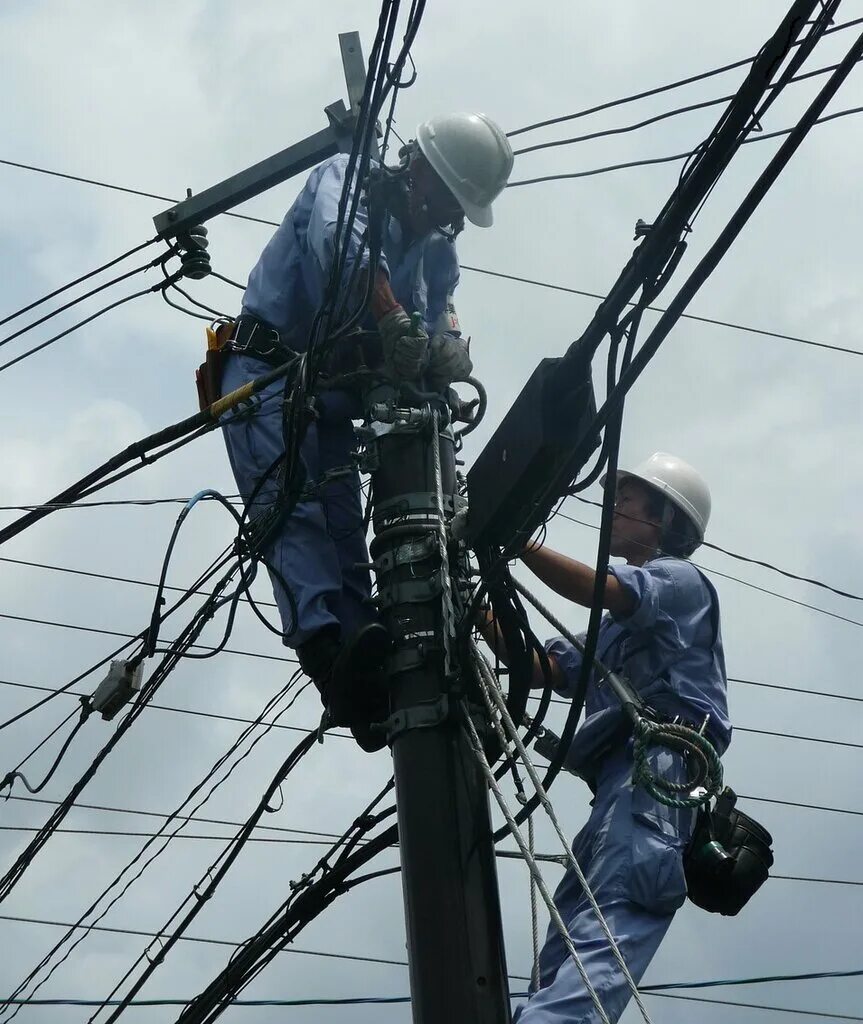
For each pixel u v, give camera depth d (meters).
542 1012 5.68
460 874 5.99
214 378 7.46
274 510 6.86
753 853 6.23
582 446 5.58
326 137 8.36
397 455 6.65
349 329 6.54
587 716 6.68
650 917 5.94
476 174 6.96
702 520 7.27
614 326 5.46
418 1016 5.87
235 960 7.88
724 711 6.52
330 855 7.72
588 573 6.42
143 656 7.84
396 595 6.44
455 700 6.23
